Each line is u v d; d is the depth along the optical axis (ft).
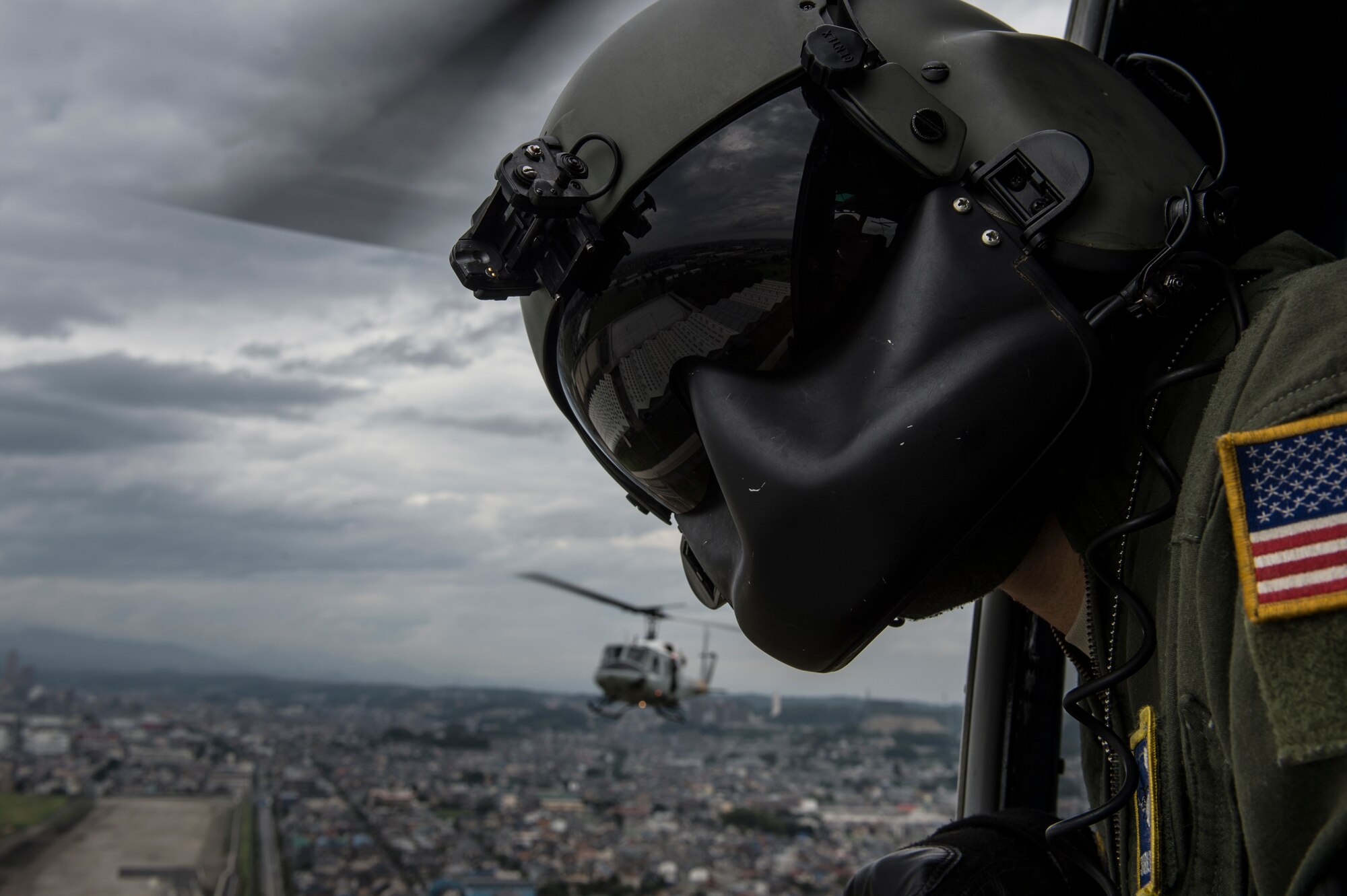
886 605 1.40
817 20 1.62
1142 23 2.40
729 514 1.73
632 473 1.89
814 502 1.40
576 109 1.70
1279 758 0.88
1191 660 1.09
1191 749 1.12
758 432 1.48
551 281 1.69
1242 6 2.27
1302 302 1.05
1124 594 1.32
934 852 1.49
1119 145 1.54
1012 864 1.46
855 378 1.46
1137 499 1.37
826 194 1.56
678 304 1.60
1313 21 2.26
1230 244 1.49
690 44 1.65
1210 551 1.01
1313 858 0.84
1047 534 1.57
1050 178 1.42
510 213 1.68
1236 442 0.97
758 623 1.49
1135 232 1.44
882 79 1.52
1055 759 2.62
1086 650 1.62
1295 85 2.33
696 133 1.59
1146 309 1.36
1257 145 2.40
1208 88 2.40
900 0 1.74
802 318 1.54
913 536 1.37
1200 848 1.15
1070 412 1.38
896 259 1.50
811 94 1.59
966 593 1.55
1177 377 1.26
